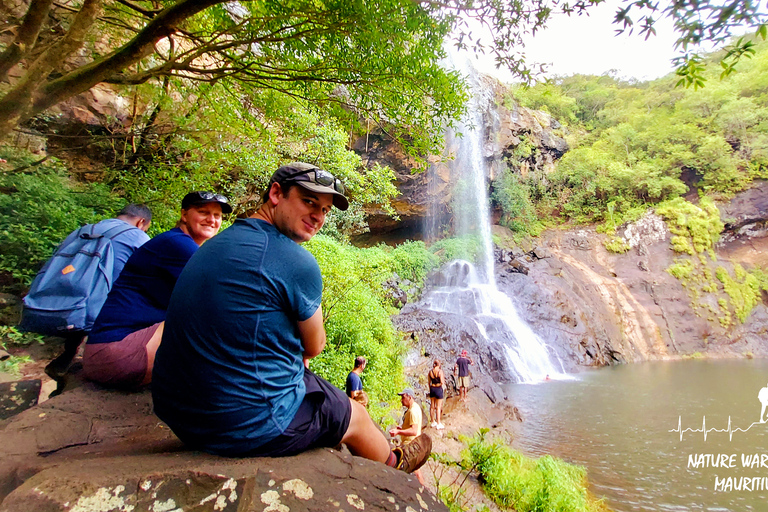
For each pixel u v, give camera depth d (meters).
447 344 12.12
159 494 0.90
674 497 5.62
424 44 3.10
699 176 26.77
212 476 0.95
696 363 17.84
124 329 1.70
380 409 6.56
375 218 19.30
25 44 2.49
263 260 1.12
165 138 5.54
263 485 0.96
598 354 17.23
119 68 2.75
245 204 7.35
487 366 12.60
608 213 25.78
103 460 1.07
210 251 1.14
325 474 1.09
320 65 3.41
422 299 16.81
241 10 4.07
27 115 2.68
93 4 2.55
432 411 7.61
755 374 14.59
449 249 19.98
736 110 25.41
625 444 7.45
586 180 27.28
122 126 6.23
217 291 1.07
